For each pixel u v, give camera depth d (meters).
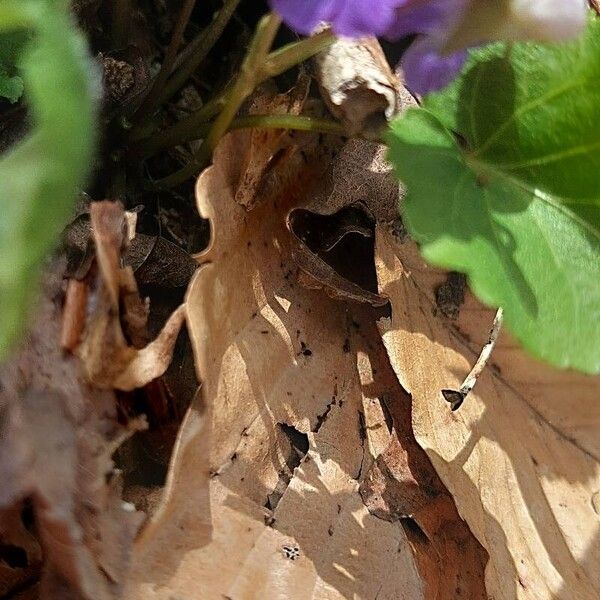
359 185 0.14
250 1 0.16
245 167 0.13
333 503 0.13
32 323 0.11
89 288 0.12
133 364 0.12
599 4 0.14
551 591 0.14
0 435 0.11
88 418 0.12
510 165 0.13
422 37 0.12
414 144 0.13
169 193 0.15
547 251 0.13
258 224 0.14
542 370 0.16
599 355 0.12
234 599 0.12
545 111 0.13
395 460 0.14
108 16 0.15
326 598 0.13
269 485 0.13
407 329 0.14
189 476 0.12
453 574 0.14
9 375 0.11
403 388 0.14
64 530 0.11
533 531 0.14
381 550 0.13
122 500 0.12
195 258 0.13
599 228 0.13
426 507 0.14
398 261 0.15
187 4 0.14
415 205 0.12
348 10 0.11
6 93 0.13
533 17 0.11
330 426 0.14
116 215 0.12
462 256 0.12
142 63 0.15
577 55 0.13
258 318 0.14
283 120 0.13
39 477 0.11
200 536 0.12
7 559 0.12
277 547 0.13
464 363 0.15
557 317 0.12
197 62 0.15
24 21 0.10
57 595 0.11
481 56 0.13
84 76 0.10
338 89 0.14
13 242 0.10
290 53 0.13
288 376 0.14
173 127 0.14
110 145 0.15
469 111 0.13
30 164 0.10
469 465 0.14
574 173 0.13
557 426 0.16
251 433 0.13
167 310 0.14
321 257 0.15
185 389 0.13
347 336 0.14
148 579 0.12
